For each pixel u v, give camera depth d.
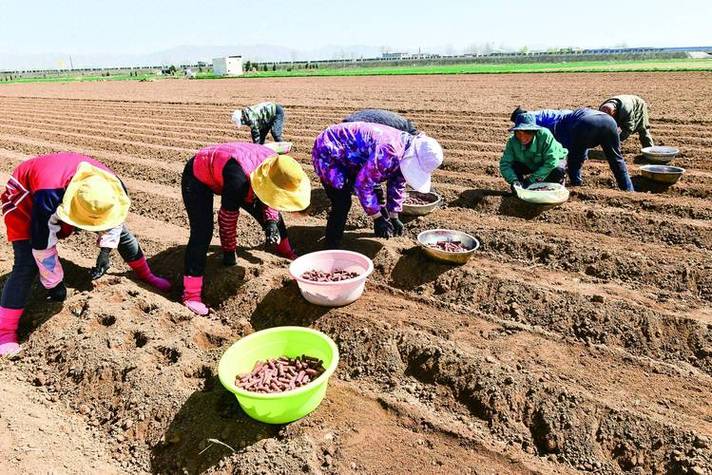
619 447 3.00
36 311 4.29
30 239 3.85
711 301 4.32
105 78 50.00
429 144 4.33
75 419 3.33
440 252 4.78
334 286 4.12
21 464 2.83
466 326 4.13
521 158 6.29
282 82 29.69
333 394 3.48
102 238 3.86
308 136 11.16
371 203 4.79
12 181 3.72
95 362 3.62
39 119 15.70
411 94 18.77
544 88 18.89
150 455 3.08
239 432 3.09
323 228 5.98
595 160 8.18
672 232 5.43
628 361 3.66
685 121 10.58
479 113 12.77
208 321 4.26
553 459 2.99
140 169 8.88
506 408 3.25
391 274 4.94
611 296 4.37
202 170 4.21
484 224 5.96
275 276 4.72
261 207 4.35
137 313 4.16
